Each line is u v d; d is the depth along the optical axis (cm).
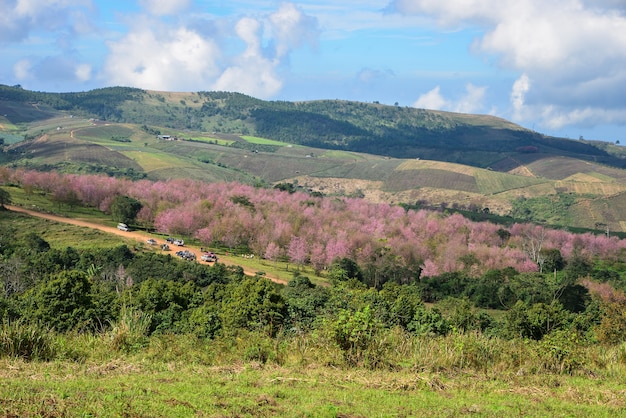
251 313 2184
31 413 750
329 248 8731
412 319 2020
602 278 8150
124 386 914
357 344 1293
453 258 8919
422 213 13512
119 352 1259
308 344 1341
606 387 1215
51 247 7188
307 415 843
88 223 9406
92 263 5984
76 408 783
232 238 9425
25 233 7769
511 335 2264
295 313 2208
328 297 2492
